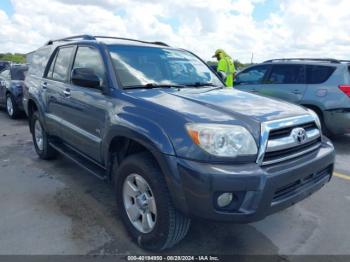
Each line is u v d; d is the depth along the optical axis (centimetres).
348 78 616
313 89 645
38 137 526
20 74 895
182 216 257
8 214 337
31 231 305
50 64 485
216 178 224
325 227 325
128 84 327
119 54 355
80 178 441
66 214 339
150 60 372
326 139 327
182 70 393
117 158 322
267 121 250
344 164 528
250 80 768
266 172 234
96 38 391
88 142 356
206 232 310
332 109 619
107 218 332
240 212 232
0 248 277
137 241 285
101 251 276
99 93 334
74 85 390
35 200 371
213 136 232
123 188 298
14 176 446
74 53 414
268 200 235
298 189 266
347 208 368
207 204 228
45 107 470
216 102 289
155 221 264
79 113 371
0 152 564
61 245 283
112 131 297
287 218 342
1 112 1022
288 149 261
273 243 295
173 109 261
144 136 258
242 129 239
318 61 666
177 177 236
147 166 263
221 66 805
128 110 286
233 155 232
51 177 443
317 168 277
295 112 287
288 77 689
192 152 233
